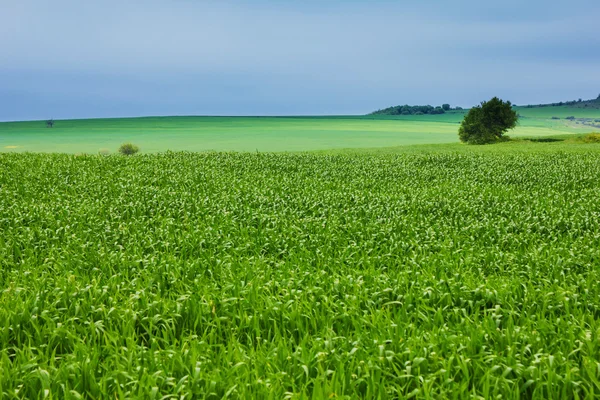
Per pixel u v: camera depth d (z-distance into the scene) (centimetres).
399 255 1176
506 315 775
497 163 3772
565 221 1558
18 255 1186
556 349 655
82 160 3469
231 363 609
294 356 611
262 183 2528
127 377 575
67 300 826
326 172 3077
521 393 564
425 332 699
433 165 3675
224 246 1217
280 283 923
